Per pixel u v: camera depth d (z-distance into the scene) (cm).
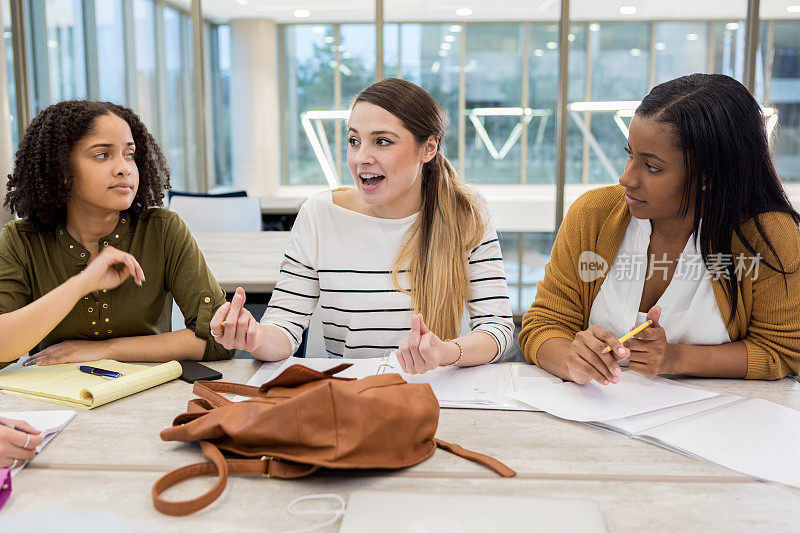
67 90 563
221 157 891
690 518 74
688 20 639
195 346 134
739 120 112
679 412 104
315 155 876
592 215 136
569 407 106
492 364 131
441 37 758
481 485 82
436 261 143
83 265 138
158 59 748
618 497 79
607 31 651
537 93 759
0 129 319
